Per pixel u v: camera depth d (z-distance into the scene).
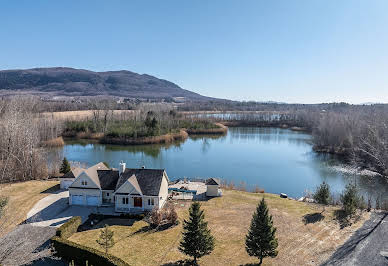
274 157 84.19
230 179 61.44
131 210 37.06
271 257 25.91
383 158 58.22
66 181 45.75
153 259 25.33
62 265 24.19
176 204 40.47
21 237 29.05
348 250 27.11
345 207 37.22
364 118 92.31
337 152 87.44
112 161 74.50
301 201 43.69
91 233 30.36
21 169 50.97
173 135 108.69
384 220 34.34
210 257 25.98
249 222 34.31
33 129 63.22
